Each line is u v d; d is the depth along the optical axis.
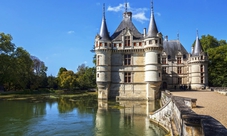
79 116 27.97
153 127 20.84
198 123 8.76
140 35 47.59
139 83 45.09
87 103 41.88
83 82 89.31
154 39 42.34
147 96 43.38
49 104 41.44
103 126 22.00
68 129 21.36
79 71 111.50
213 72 59.41
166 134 17.89
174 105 16.06
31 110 33.75
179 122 12.59
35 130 21.09
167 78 61.62
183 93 36.19
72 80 84.75
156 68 42.50
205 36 68.19
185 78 61.06
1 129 21.52
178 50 62.44
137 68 45.44
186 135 9.16
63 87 87.44
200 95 30.95
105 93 45.22
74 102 44.31
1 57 60.41
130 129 20.39
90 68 92.12
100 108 33.88
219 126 7.01
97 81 45.16
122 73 46.00
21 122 24.73
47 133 20.02
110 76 46.06
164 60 62.12
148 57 42.97
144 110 30.84
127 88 45.62
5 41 61.44
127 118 25.31
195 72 54.50
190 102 17.66
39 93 75.25
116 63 46.44
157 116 22.06
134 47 45.31
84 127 22.00
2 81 63.34
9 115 29.28
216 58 58.84
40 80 87.56
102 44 45.00
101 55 45.12
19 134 19.70
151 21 43.72
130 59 46.09
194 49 55.97
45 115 29.11
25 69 70.06
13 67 63.28
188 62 58.81
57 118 26.89
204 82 53.62
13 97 57.16
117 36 47.97
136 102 40.47
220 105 18.83
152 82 42.25
